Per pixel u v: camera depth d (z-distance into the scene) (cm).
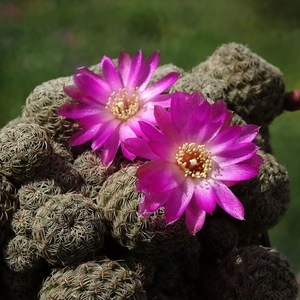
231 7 112
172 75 32
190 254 32
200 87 33
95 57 90
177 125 30
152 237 29
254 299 31
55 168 31
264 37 102
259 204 32
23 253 30
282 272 31
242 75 34
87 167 32
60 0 107
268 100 35
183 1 112
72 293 29
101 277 29
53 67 84
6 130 31
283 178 33
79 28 98
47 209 29
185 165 30
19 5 104
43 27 96
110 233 30
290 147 75
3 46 86
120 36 98
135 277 30
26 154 30
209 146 30
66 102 32
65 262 29
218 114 30
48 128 32
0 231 30
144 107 32
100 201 30
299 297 50
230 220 33
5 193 30
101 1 111
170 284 32
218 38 100
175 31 102
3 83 78
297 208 66
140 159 32
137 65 32
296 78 89
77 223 29
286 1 110
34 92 33
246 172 29
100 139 31
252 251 32
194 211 29
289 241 63
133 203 29
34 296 31
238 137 30
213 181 30
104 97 32
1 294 32
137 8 107
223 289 32
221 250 33
